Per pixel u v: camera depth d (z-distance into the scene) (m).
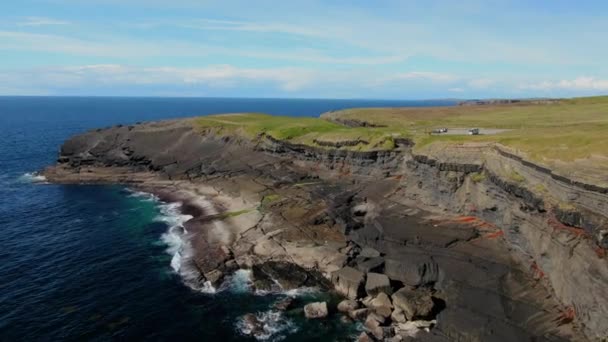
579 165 37.19
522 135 55.72
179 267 52.88
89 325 40.94
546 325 34.44
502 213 47.41
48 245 60.12
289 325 41.03
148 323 41.41
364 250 52.38
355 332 39.84
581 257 33.47
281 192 76.25
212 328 40.75
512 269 41.84
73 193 88.75
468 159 54.69
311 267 50.88
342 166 80.19
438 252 47.09
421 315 40.16
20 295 46.06
